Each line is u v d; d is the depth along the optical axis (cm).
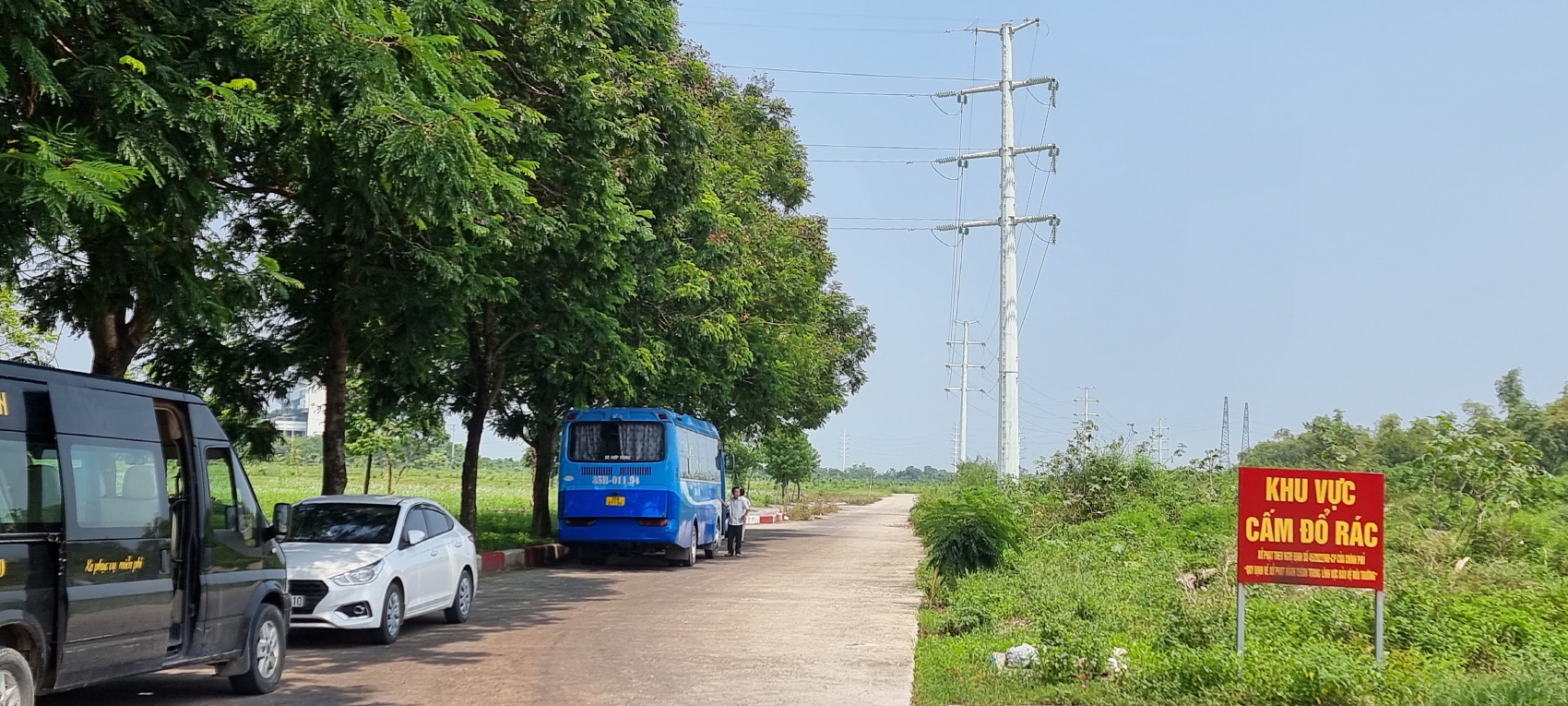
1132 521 2502
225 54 955
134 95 849
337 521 1281
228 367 1811
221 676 934
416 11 988
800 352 3247
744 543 3475
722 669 1048
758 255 3012
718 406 3216
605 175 1487
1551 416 3259
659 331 2384
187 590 843
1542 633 1045
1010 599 1436
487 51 1224
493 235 1360
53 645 701
